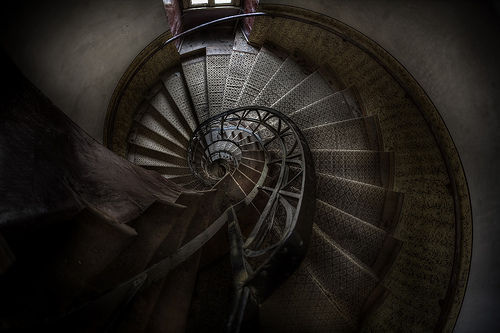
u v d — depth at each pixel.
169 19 5.12
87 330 1.44
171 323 1.98
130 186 2.55
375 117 4.41
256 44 6.12
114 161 2.81
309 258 3.23
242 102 5.77
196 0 5.64
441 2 2.89
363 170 4.15
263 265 1.79
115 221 1.91
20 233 1.40
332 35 4.79
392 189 3.95
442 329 2.88
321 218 3.65
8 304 1.19
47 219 1.54
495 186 2.56
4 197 1.41
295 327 2.75
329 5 4.46
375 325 2.89
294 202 3.80
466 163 2.96
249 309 1.64
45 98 2.25
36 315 1.23
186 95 6.13
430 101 3.42
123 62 4.72
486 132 2.63
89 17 3.58
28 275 1.34
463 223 2.96
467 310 2.75
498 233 2.52
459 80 2.90
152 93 5.93
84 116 4.24
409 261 3.36
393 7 3.53
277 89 5.59
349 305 3.00
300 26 5.14
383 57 4.06
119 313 1.61
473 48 2.63
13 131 1.72
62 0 3.12
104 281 1.71
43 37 3.08
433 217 3.29
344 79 5.14
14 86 1.94
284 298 2.88
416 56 3.49
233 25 6.36
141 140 5.78
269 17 5.25
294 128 3.51
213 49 6.21
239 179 4.82
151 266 2.14
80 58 3.77
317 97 5.21
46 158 1.83
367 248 3.53
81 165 2.19
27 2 2.74
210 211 3.34
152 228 2.27
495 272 2.50
